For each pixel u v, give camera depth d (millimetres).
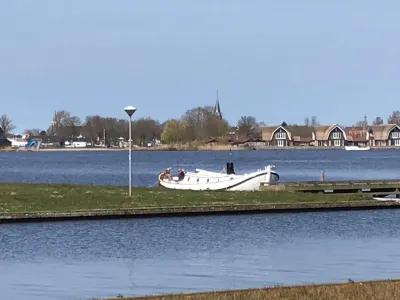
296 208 119938
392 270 73562
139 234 95438
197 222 106812
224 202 119812
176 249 85250
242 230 100125
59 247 85875
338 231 100188
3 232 95812
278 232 98875
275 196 129500
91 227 100812
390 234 98000
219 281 68312
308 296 52531
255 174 158625
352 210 123438
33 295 62688
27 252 82812
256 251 84375
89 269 73438
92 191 127250
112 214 107312
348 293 53281
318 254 82562
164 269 73625
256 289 55281
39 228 99188
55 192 124125
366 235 97125
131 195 122875
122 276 70188
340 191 145375
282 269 74062
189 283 67438
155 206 112875
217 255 81562
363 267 75125
